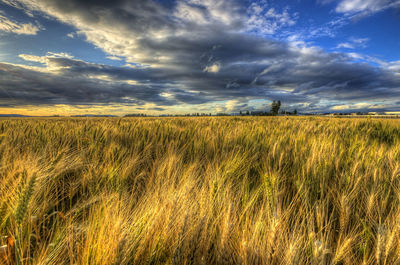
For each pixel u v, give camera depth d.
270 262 1.19
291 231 1.56
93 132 4.47
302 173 2.33
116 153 3.29
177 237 1.18
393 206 1.77
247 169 2.73
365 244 1.35
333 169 2.51
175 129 5.41
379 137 5.53
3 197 1.54
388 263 1.20
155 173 2.65
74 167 2.67
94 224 1.40
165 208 1.49
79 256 1.19
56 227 1.50
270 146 3.51
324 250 1.15
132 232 1.26
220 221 1.51
